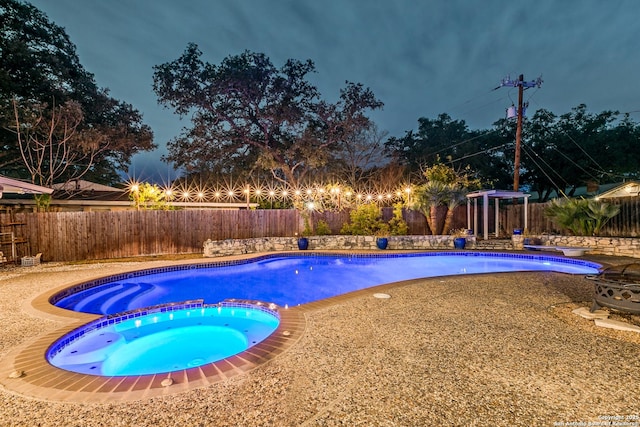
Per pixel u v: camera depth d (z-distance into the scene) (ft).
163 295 28.91
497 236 54.85
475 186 65.77
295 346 12.77
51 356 13.15
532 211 53.26
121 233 42.06
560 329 14.56
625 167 81.00
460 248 47.60
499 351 12.17
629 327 14.24
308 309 18.03
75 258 39.40
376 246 48.78
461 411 8.36
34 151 65.26
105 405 8.79
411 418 8.07
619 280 15.55
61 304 22.88
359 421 7.97
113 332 17.17
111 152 80.38
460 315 16.76
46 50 71.10
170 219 44.93
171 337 17.40
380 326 15.10
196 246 46.32
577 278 26.09
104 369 13.88
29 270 31.89
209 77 83.25
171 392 9.40
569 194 96.43
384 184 92.43
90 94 77.30
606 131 85.10
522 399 8.94
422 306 18.49
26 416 8.35
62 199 55.01
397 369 10.74
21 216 36.70
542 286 23.39
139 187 49.55
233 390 9.50
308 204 53.42
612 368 10.76
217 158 87.71
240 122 90.33
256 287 31.81
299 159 88.07
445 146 103.14
